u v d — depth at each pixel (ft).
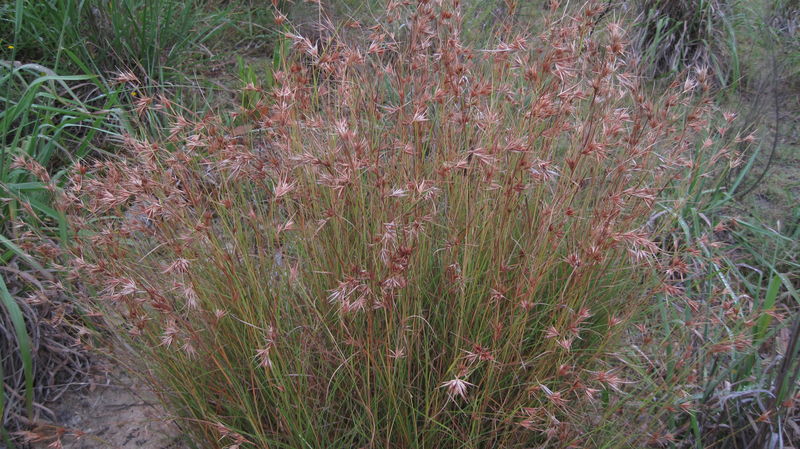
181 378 6.78
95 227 7.96
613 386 5.82
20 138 10.72
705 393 7.36
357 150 5.76
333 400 6.72
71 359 8.64
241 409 6.35
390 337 6.38
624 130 7.86
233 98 12.50
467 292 6.69
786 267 9.95
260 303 6.33
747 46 14.26
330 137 7.03
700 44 13.88
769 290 7.59
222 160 6.65
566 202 6.79
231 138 6.91
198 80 12.84
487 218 6.75
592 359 6.60
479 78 8.36
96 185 6.69
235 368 6.76
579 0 10.05
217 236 7.18
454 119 6.93
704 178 10.11
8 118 9.20
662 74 13.58
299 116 7.38
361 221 6.77
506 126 7.76
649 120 7.50
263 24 14.55
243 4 15.07
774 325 8.72
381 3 11.91
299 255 6.93
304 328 6.57
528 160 6.16
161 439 7.84
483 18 11.64
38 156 9.93
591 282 7.33
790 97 13.30
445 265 6.75
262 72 13.29
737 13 14.62
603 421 6.53
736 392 6.98
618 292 7.62
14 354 8.25
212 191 7.67
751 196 11.27
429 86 7.69
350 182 5.88
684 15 13.78
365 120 7.61
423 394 6.70
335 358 6.54
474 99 6.95
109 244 6.75
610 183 7.54
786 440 7.19
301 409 6.28
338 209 6.41
